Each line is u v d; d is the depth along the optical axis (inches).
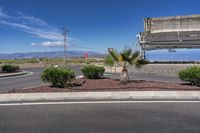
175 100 414.6
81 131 250.8
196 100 414.3
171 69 1093.1
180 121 286.8
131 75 1104.8
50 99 427.2
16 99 422.6
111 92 450.0
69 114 321.1
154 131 250.5
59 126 268.4
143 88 512.4
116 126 267.4
